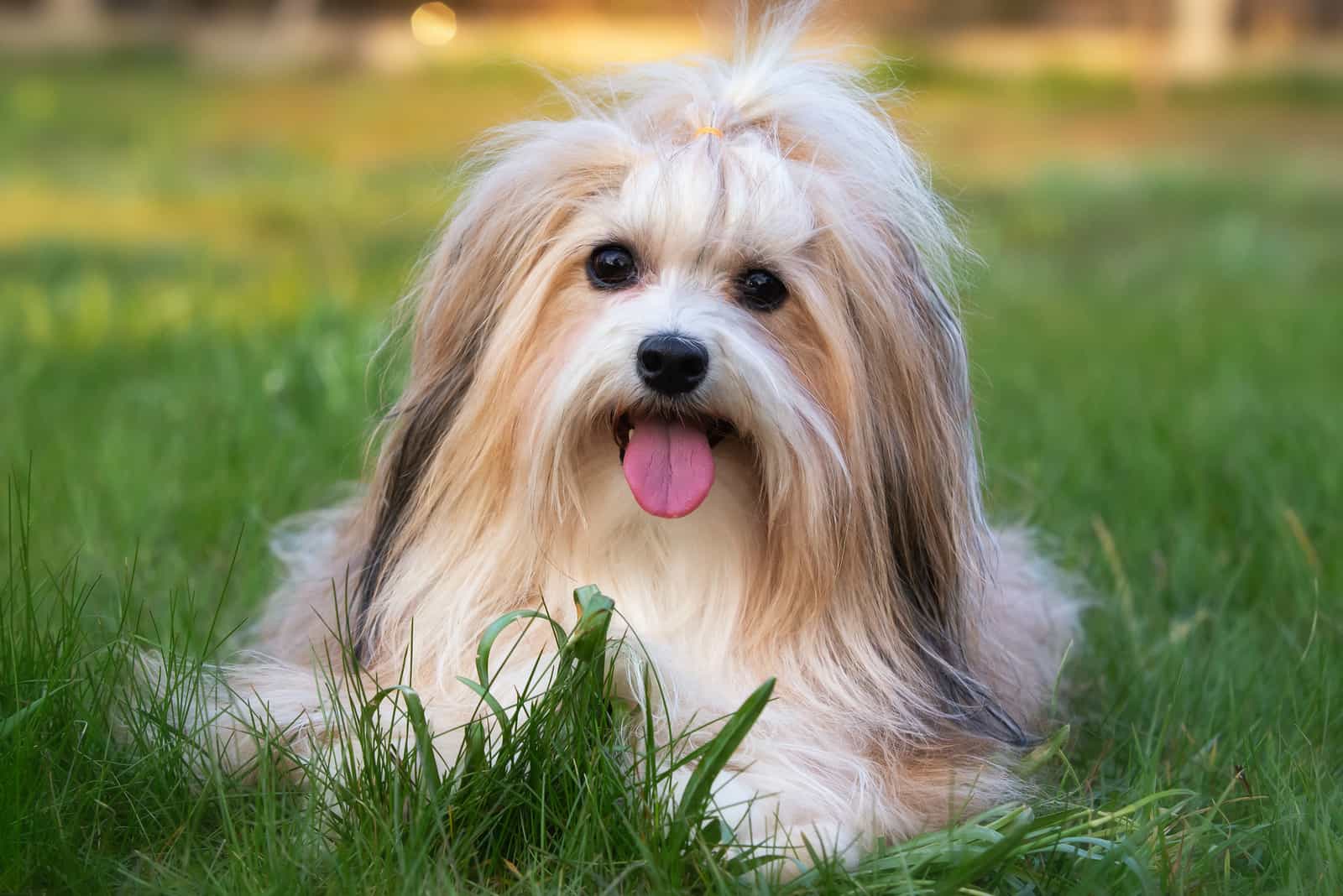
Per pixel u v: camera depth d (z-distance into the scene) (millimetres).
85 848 2844
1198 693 3832
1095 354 8367
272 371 6613
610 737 3064
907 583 3586
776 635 3461
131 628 3898
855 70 3959
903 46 26594
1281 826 2963
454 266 3615
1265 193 16328
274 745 3105
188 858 2771
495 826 2895
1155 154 19328
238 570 4656
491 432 3406
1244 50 28344
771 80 3619
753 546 3475
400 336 4062
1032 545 4723
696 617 3500
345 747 3078
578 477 3406
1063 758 3344
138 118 20312
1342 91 25312
